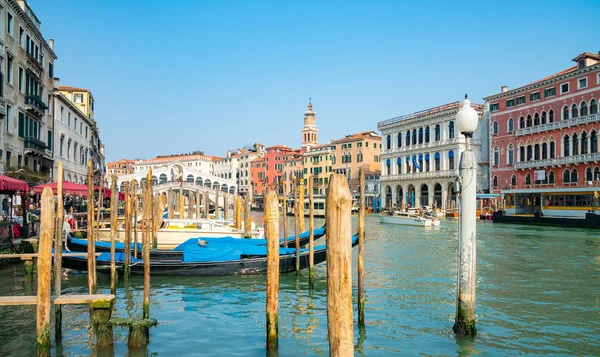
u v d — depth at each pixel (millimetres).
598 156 39219
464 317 8289
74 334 8812
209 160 112875
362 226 9562
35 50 28672
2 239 15438
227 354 7961
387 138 67375
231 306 11195
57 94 32500
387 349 8109
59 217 8633
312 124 95188
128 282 13578
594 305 11086
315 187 79688
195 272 14383
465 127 7379
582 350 8047
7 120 23859
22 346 8070
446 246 24500
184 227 19781
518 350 8016
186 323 9789
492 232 32594
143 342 8266
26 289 12438
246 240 16562
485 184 54219
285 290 12891
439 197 58750
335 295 4273
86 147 44156
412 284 13727
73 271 15328
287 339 8719
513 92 48844
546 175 45062
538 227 37094
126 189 13633
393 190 65125
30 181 24000
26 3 26703
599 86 39844
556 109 44094
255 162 95812
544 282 13961
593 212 35188
